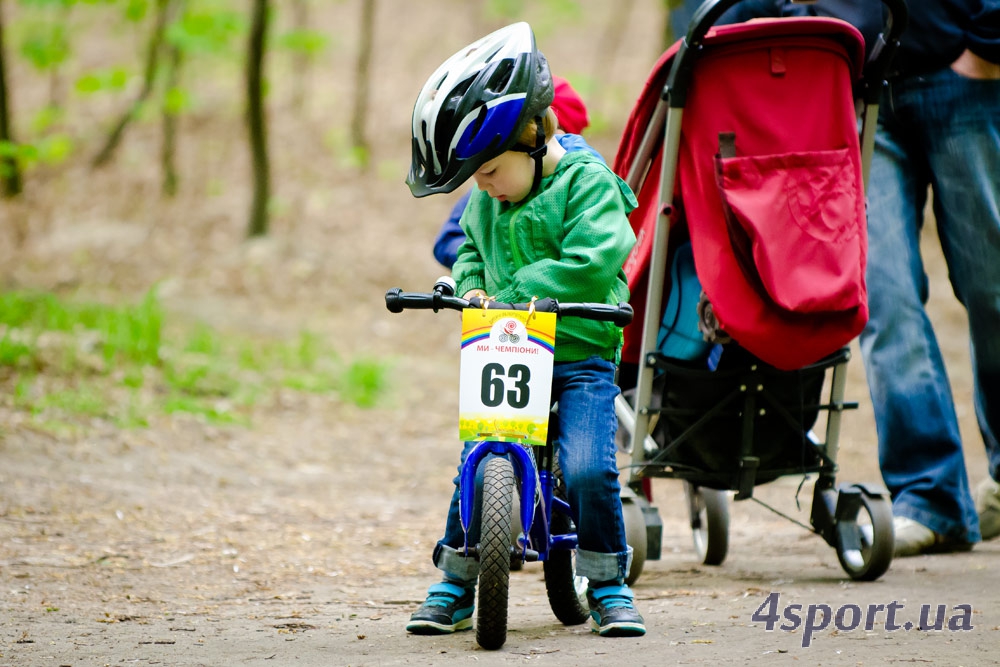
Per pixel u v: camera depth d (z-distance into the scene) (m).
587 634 6.48
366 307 25.09
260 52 27.53
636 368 9.07
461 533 6.58
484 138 5.99
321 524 11.11
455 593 6.64
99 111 39.22
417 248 28.80
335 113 39.53
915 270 9.73
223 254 27.47
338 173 34.22
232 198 32.19
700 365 8.50
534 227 6.33
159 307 21.88
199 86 42.09
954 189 9.59
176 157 35.62
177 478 12.81
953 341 23.78
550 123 6.34
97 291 24.17
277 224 29.97
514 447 6.02
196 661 5.80
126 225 29.89
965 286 9.75
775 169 7.80
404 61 44.91
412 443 16.44
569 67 43.19
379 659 5.81
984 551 9.77
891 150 9.84
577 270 6.10
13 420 13.91
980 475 14.70
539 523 6.23
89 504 11.02
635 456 8.45
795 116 7.93
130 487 12.01
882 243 9.65
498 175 6.31
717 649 5.95
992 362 9.90
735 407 8.41
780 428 8.52
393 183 33.56
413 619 6.51
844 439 17.91
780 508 13.08
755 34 7.83
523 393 5.98
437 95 6.08
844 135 8.02
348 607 7.55
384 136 37.25
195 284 25.19
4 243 28.30
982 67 9.38
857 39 7.98
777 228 7.69
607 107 38.56
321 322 23.83
